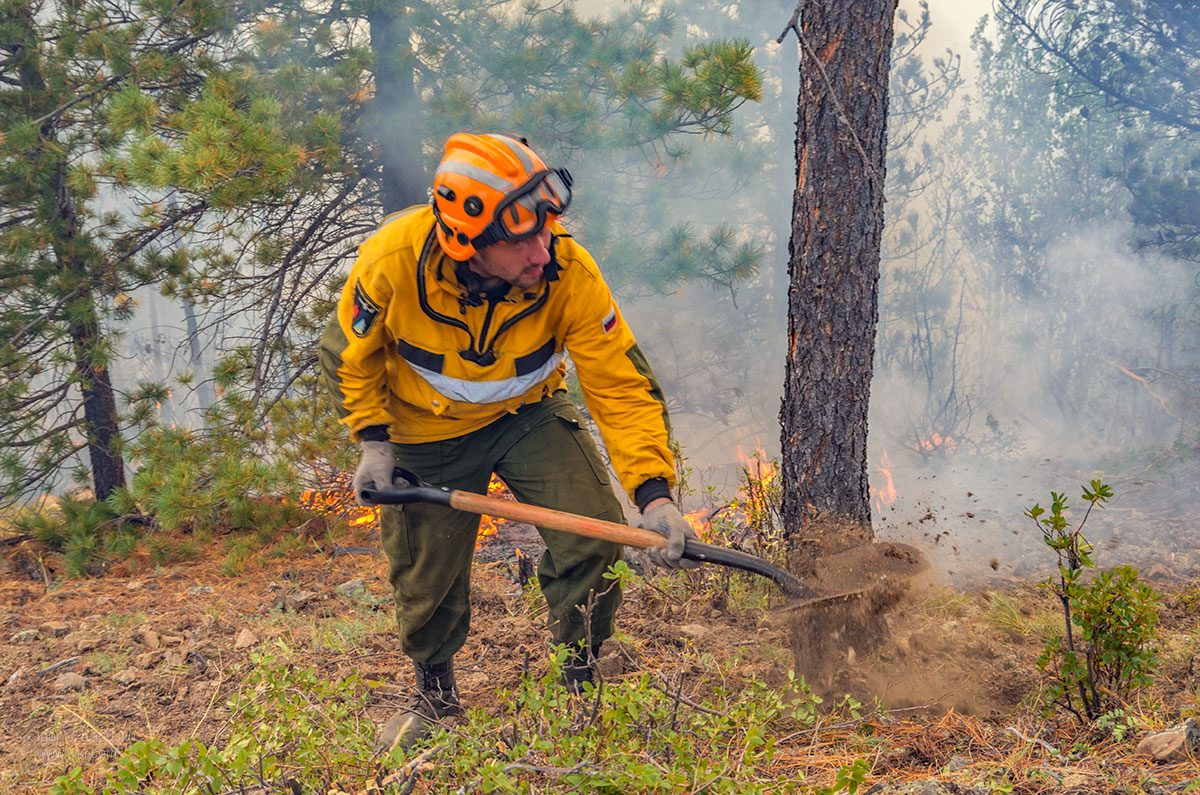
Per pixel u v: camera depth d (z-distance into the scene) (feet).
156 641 15.12
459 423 9.66
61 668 14.03
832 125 11.14
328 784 7.98
